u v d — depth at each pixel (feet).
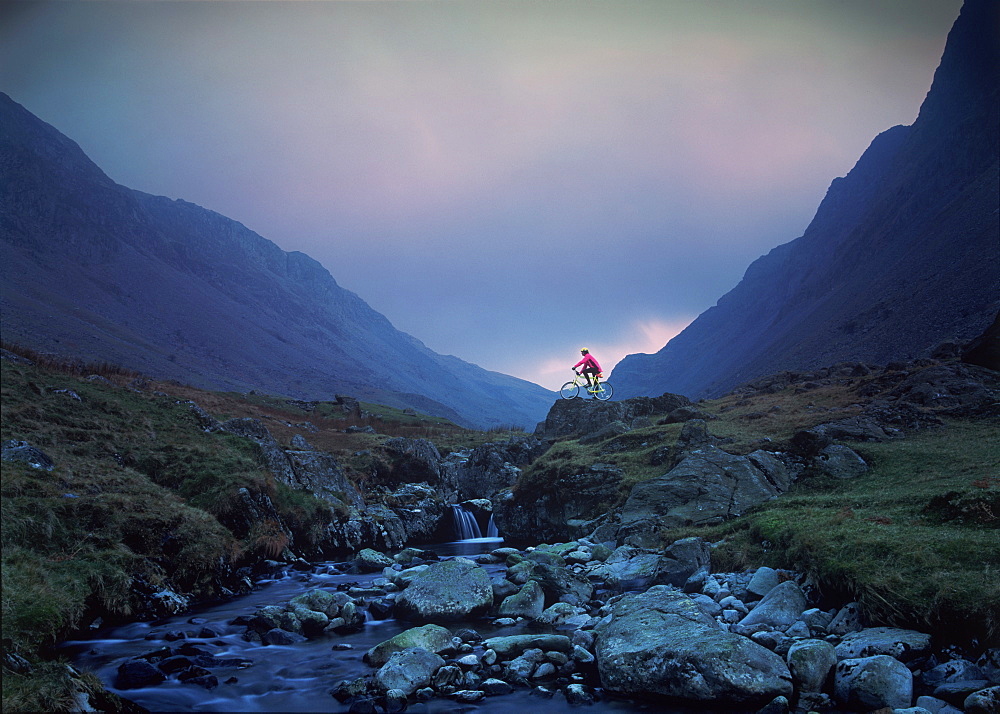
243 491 80.18
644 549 72.28
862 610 41.88
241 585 69.26
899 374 119.34
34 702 31.42
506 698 38.40
